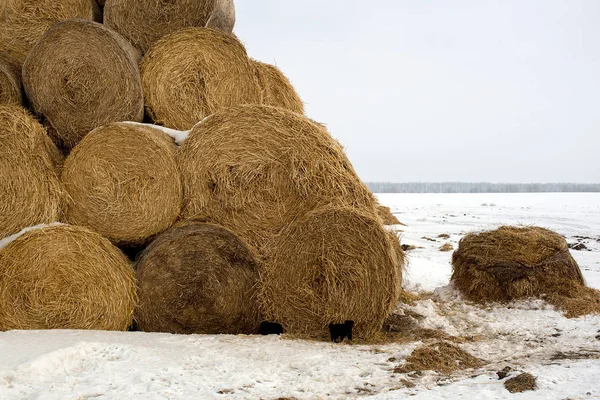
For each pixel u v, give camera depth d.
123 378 4.28
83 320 5.91
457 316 7.04
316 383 4.27
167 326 6.10
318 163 6.50
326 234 5.84
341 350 5.30
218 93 7.57
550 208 39.25
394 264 5.84
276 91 8.73
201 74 7.51
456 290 8.20
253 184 6.54
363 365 4.75
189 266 6.10
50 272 5.88
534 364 4.88
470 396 3.95
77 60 7.00
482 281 7.87
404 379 4.41
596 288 8.56
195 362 4.69
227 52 7.60
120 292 6.02
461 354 5.18
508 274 7.73
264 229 6.56
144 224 6.36
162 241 6.13
